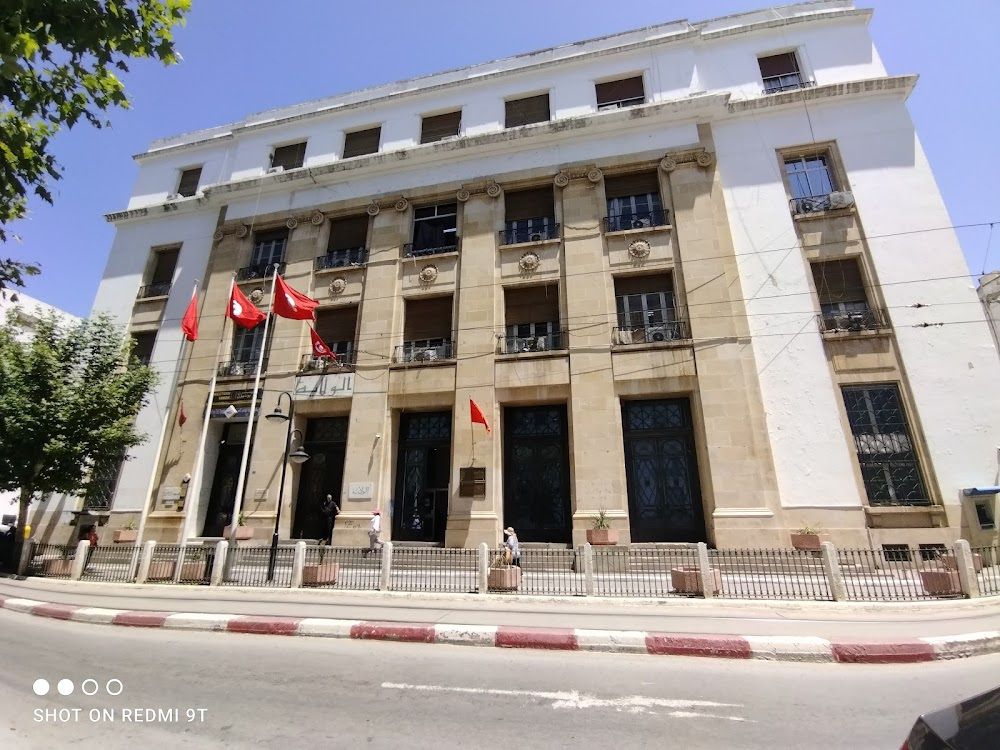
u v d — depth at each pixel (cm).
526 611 829
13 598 970
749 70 1741
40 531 1812
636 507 1445
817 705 457
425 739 385
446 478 1636
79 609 848
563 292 1625
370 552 1294
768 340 1456
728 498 1334
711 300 1499
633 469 1477
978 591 885
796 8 1778
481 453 1510
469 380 1594
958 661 592
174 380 1919
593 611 825
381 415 1641
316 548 1191
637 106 1711
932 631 673
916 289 1416
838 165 1575
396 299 1764
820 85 1641
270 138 2175
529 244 1702
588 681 522
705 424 1399
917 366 1362
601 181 1706
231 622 750
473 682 518
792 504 1324
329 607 873
